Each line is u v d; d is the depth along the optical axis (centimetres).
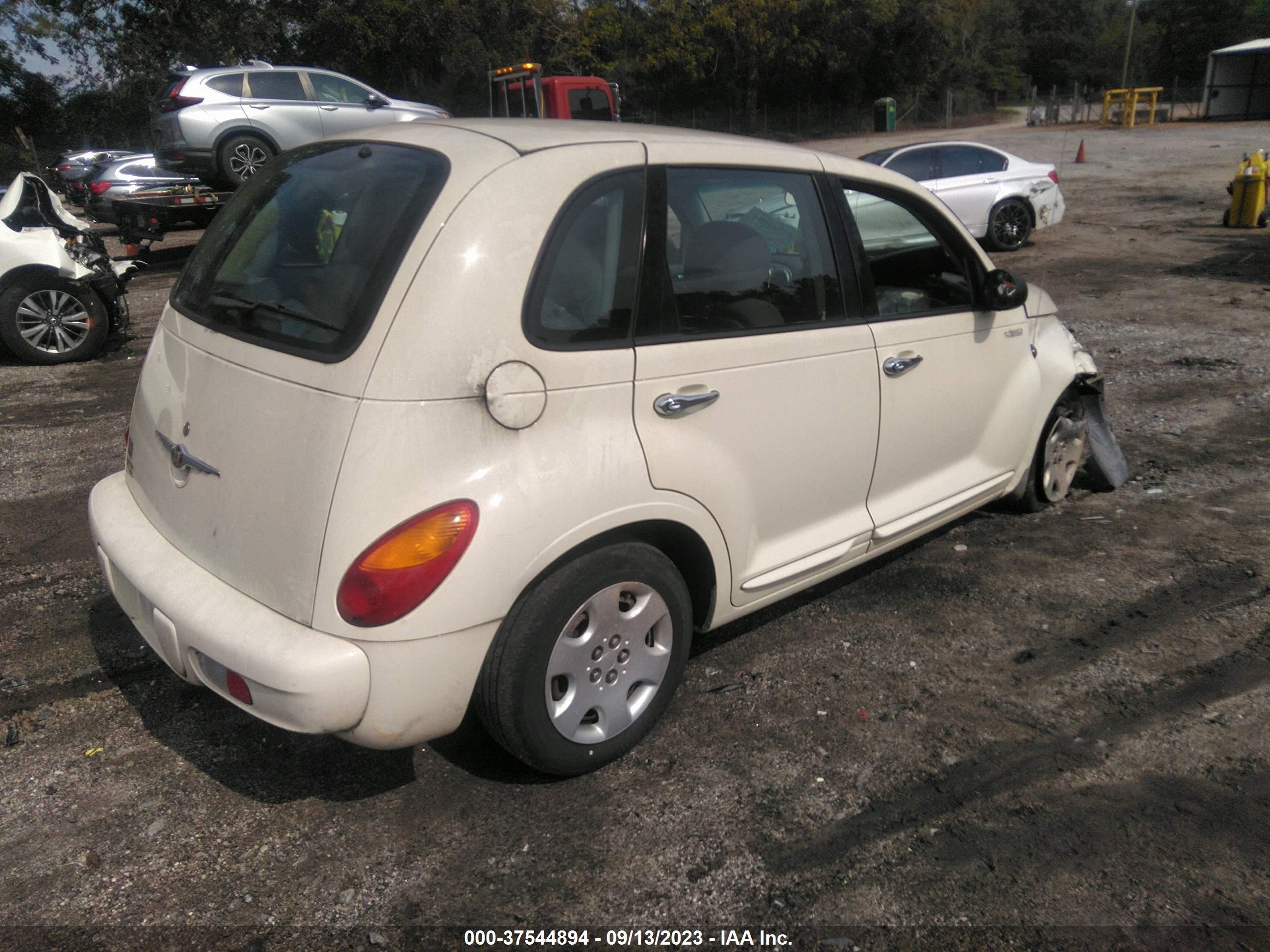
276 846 267
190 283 316
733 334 300
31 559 462
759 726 320
